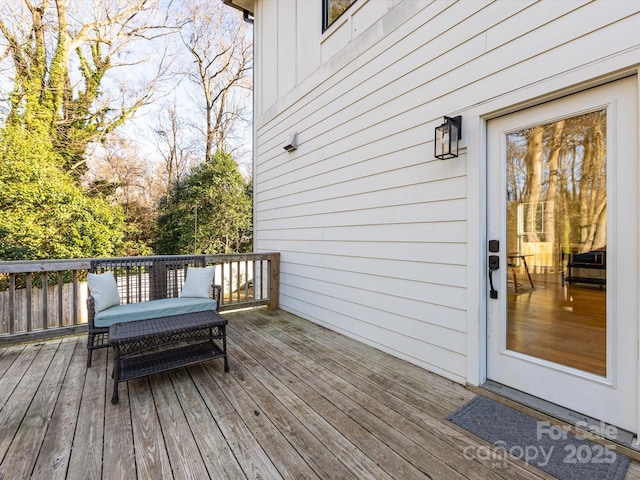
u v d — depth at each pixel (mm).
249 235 11672
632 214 1731
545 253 2082
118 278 4445
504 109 2217
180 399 2260
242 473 1558
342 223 3727
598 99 1847
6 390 2381
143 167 12102
